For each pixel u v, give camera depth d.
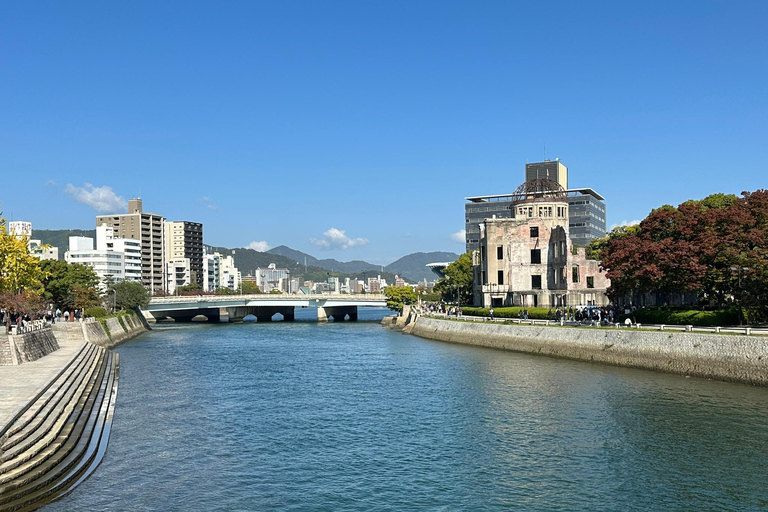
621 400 59.81
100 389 69.38
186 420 56.38
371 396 66.88
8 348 71.38
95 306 147.38
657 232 95.69
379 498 37.72
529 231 133.00
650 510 35.34
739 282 74.06
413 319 160.12
